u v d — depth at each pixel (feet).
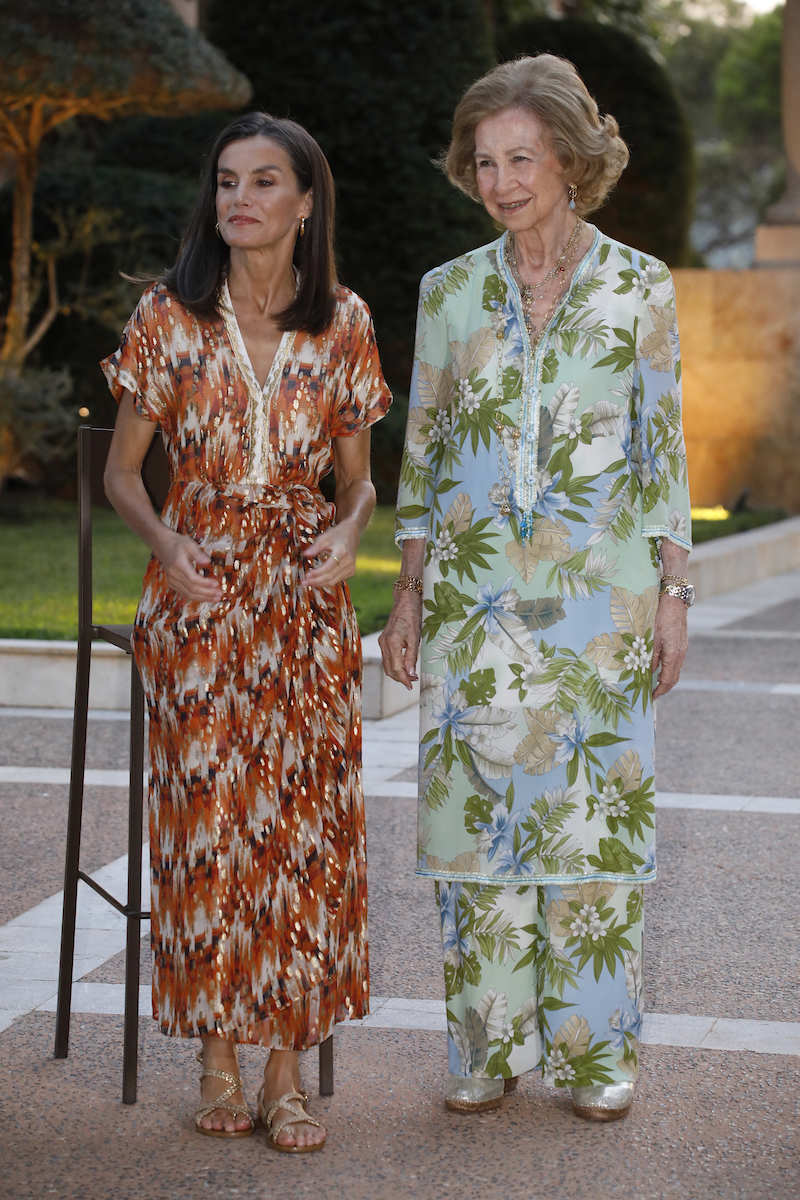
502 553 11.99
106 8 46.60
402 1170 11.14
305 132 11.67
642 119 70.23
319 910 11.60
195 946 11.45
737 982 15.14
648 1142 11.60
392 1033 13.75
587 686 11.96
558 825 11.99
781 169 130.21
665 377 12.07
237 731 11.50
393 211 57.52
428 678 12.28
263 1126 11.86
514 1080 12.63
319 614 11.75
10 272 55.52
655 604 12.21
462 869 12.16
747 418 68.69
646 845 12.17
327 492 50.47
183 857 11.53
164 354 11.64
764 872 18.99
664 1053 13.30
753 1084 12.66
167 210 54.70
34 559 42.88
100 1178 10.94
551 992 12.12
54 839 19.84
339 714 11.76
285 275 11.78
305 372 11.75
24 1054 13.16
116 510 12.00
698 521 59.36
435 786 12.26
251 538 11.60
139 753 12.63
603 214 70.23
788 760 25.11
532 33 70.44
